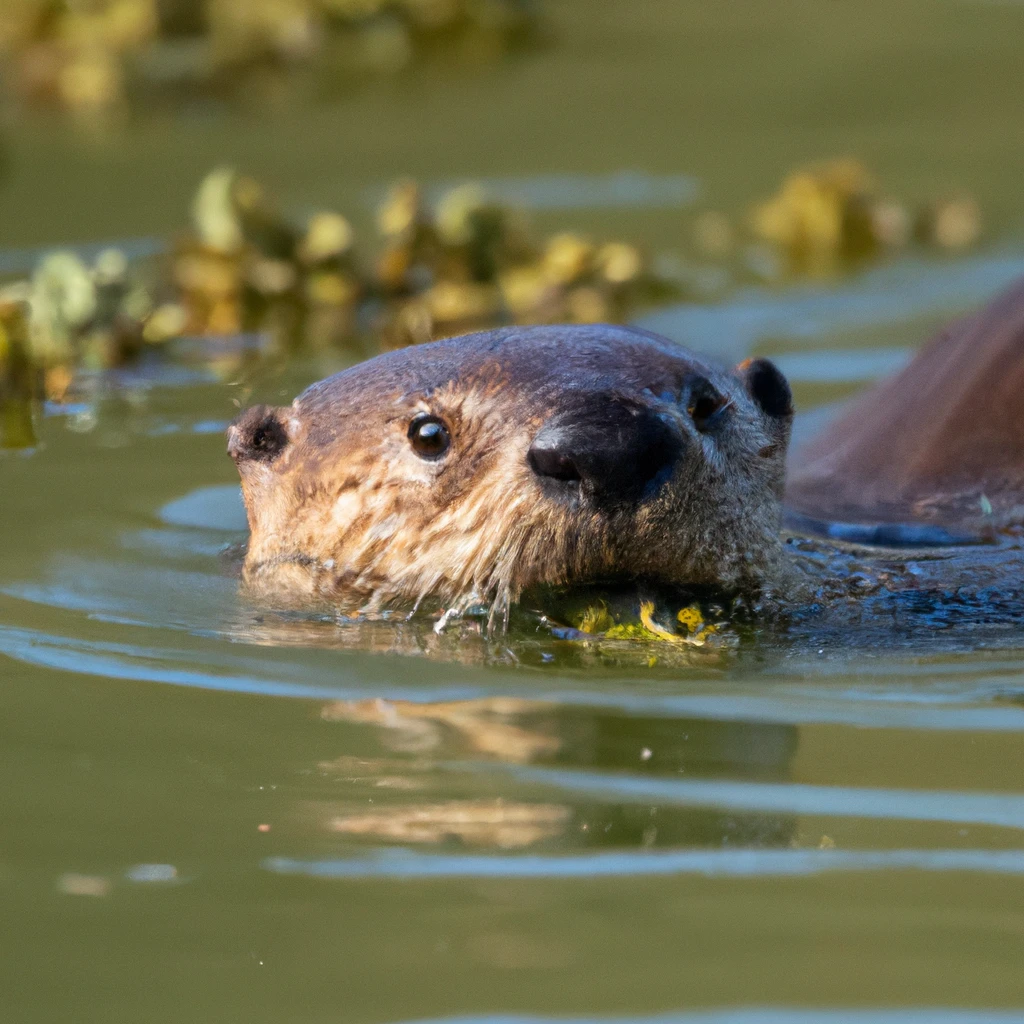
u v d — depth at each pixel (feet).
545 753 30.89
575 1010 22.63
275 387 60.13
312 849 27.37
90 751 31.55
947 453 47.34
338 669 35.50
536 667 35.37
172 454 53.83
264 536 40.60
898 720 32.27
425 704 33.42
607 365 36.01
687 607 37.04
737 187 90.79
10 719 33.17
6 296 64.34
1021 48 116.57
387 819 28.35
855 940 24.29
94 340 63.87
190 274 69.56
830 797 28.96
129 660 36.45
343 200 86.94
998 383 48.11
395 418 37.04
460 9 123.54
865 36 122.01
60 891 26.18
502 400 35.81
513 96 110.73
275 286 69.05
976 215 85.10
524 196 89.45
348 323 68.44
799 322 70.44
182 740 31.94
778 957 23.88
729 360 63.82
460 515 36.04
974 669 35.14
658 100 108.27
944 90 107.86
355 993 23.16
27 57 114.93
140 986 23.49
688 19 131.13
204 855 27.25
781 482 39.83
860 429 50.70
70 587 41.86
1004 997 22.77
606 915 25.07
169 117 106.63
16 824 28.50
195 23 119.85
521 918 25.05
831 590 39.86
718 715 32.65
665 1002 22.76
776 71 114.62
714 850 27.09
